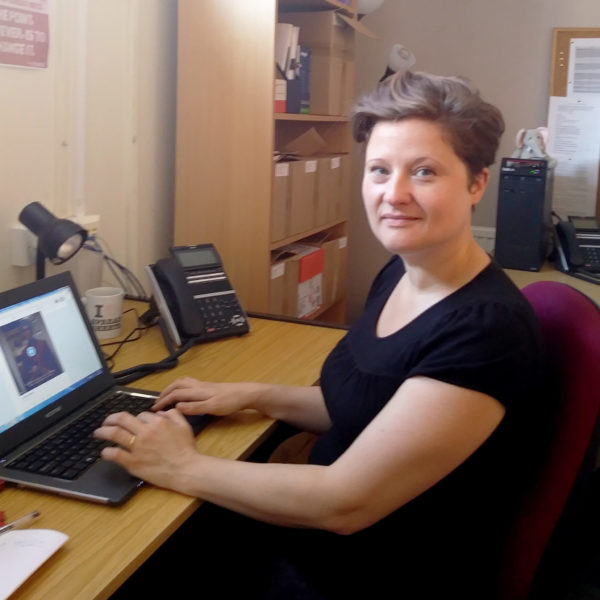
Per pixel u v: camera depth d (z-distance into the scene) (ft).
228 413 4.29
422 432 3.08
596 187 9.83
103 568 2.88
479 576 3.62
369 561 3.62
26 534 3.00
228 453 3.91
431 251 3.47
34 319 4.17
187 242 7.69
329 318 9.89
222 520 4.39
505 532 3.63
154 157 7.61
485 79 10.27
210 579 4.11
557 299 3.82
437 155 3.27
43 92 5.96
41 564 2.81
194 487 3.43
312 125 9.42
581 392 3.37
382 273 4.53
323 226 8.85
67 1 6.10
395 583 3.57
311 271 8.53
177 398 4.31
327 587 3.67
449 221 3.34
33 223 5.25
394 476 3.12
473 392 3.10
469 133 3.28
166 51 7.58
